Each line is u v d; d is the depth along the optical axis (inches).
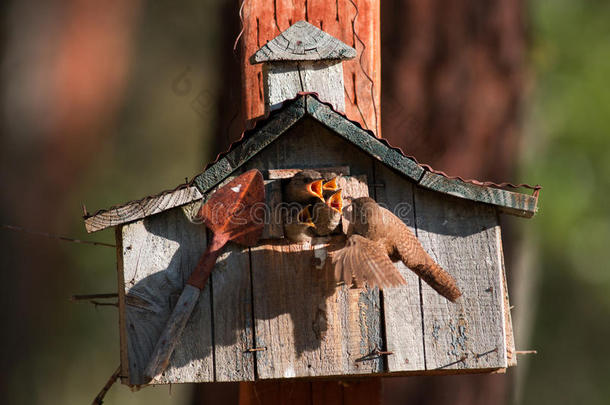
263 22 350.3
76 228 652.7
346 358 293.0
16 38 585.6
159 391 666.2
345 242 297.4
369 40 349.7
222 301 292.2
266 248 295.6
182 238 294.8
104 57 620.7
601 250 660.1
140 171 702.5
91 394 653.3
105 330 669.3
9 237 586.6
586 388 754.2
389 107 464.1
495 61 477.7
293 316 293.3
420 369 293.7
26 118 582.9
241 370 289.9
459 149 467.5
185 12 722.2
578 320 742.5
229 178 296.7
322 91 318.7
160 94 713.0
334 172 298.2
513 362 299.3
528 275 591.2
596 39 633.0
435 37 470.6
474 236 302.4
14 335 604.7
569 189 623.8
